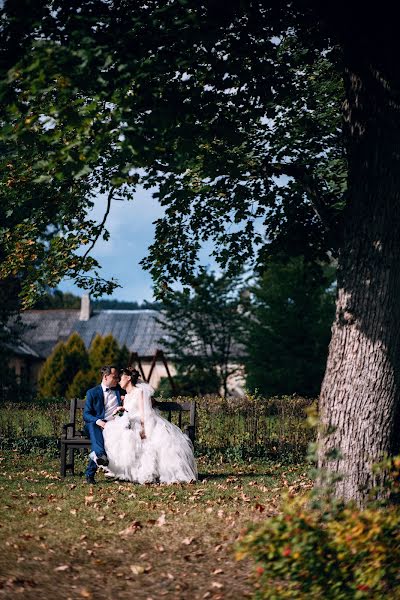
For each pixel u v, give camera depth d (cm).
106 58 671
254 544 439
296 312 2539
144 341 5284
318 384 2502
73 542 652
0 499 877
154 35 750
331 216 1049
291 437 1352
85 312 5703
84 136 741
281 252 1298
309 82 1182
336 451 505
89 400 1085
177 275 1288
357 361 727
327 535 448
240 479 1094
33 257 1151
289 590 439
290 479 1103
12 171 1018
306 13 841
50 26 745
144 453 1041
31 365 5412
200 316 3281
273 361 2547
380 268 727
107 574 565
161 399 1435
